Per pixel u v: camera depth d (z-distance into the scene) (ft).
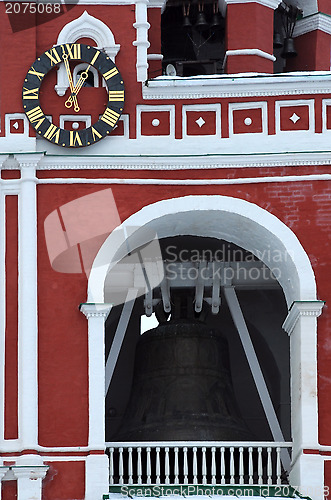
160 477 180.34
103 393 175.22
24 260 177.47
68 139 179.83
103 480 172.65
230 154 179.93
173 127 181.16
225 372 186.29
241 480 176.55
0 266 177.99
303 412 174.29
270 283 191.62
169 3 195.52
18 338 176.45
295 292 178.81
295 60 200.34
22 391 174.81
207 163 180.04
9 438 174.19
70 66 182.09
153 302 189.26
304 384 174.91
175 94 181.57
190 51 200.44
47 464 173.06
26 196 178.60
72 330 176.86
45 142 180.34
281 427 199.41
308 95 181.47
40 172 179.83
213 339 186.39
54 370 175.94
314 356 175.42
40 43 182.50
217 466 181.06
